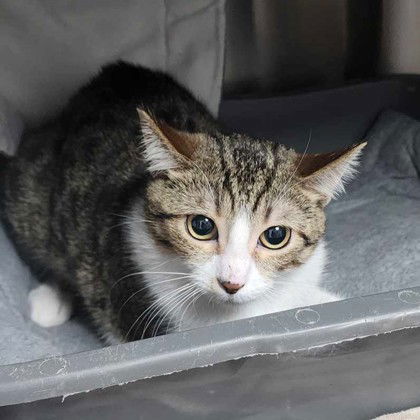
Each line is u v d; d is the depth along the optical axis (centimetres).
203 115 62
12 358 50
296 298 51
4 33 66
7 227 62
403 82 79
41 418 39
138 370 38
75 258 56
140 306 50
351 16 79
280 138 79
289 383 41
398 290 41
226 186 46
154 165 47
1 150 60
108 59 70
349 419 45
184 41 73
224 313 50
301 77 82
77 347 55
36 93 67
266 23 79
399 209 66
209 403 41
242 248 46
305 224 47
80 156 57
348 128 79
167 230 47
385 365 42
